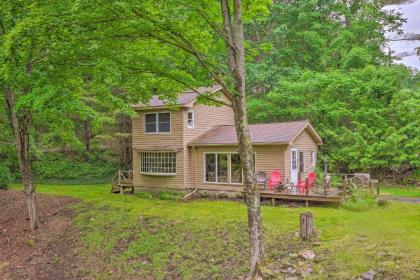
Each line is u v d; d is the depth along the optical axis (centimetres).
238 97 824
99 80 975
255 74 2578
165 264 999
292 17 2942
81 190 2295
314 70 2867
